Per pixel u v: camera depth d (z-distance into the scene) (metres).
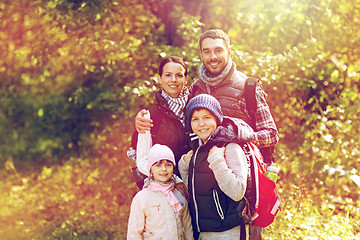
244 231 3.04
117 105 6.21
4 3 6.67
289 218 5.33
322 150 5.97
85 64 6.57
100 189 6.71
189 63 5.61
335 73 6.10
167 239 3.30
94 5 6.24
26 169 8.30
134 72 6.38
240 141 3.10
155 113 3.57
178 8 6.69
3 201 7.09
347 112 6.33
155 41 6.58
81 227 5.91
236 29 6.97
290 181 5.98
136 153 3.58
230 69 3.59
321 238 5.16
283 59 5.83
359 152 6.05
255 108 3.51
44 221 6.24
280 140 6.20
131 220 3.38
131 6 6.78
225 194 3.06
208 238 3.14
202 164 3.12
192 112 3.17
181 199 3.38
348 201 5.84
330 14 6.55
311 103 6.29
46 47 6.67
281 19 6.55
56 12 6.39
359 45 6.67
